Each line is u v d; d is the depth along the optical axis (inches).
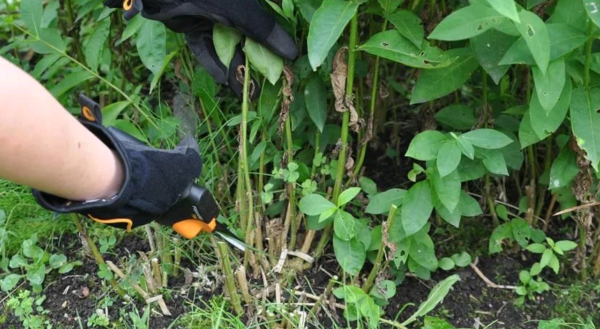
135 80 94.6
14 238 78.9
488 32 59.6
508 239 78.6
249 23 60.1
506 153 72.1
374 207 67.5
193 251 74.0
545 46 50.9
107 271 70.4
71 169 42.2
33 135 38.7
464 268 76.9
